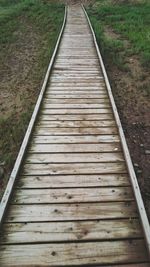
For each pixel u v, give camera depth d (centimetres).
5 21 2112
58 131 629
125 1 2695
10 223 391
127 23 1928
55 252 350
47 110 732
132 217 400
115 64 1233
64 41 1519
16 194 444
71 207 417
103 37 1620
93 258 343
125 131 755
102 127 647
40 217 400
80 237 368
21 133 761
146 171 600
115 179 477
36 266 335
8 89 1132
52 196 439
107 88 851
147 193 539
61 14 2352
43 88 842
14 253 349
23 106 962
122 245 359
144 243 362
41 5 2584
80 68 1082
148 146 693
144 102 927
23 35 1844
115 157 536
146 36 1603
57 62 1159
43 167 507
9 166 652
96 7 2694
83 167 507
